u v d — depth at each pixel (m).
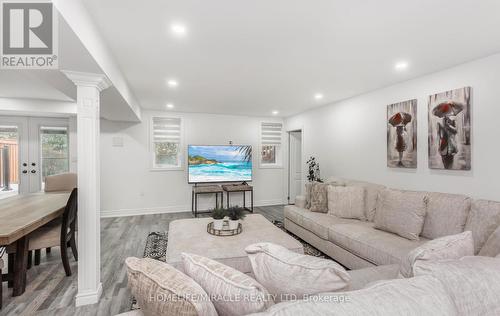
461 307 0.86
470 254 1.30
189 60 2.63
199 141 5.76
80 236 2.12
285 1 1.65
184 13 1.78
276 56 2.54
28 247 2.42
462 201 2.31
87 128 2.15
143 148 5.34
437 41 2.20
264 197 6.31
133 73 3.02
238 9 1.74
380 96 3.65
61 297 2.22
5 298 2.20
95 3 1.63
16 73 3.02
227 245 2.27
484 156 2.47
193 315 0.78
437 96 2.88
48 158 4.99
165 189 5.50
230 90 3.82
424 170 3.03
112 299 2.19
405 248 2.19
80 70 2.06
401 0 1.63
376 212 2.91
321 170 4.98
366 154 3.89
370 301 0.72
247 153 5.87
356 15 1.81
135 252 3.26
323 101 4.54
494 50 2.35
